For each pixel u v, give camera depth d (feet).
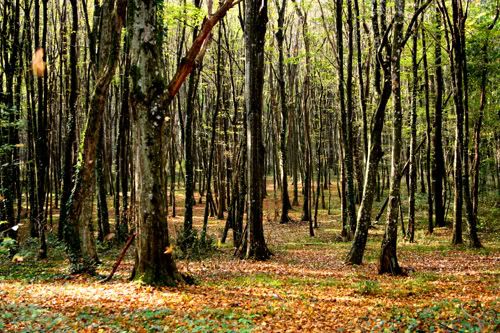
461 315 24.07
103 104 43.09
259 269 48.47
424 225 90.53
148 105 34.53
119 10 41.93
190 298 30.40
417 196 113.80
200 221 107.76
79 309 26.73
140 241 34.81
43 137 57.11
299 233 89.20
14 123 55.62
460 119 64.95
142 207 34.73
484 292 33.06
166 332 21.86
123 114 71.97
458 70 64.49
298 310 28.14
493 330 20.38
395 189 43.55
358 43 69.41
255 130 57.47
